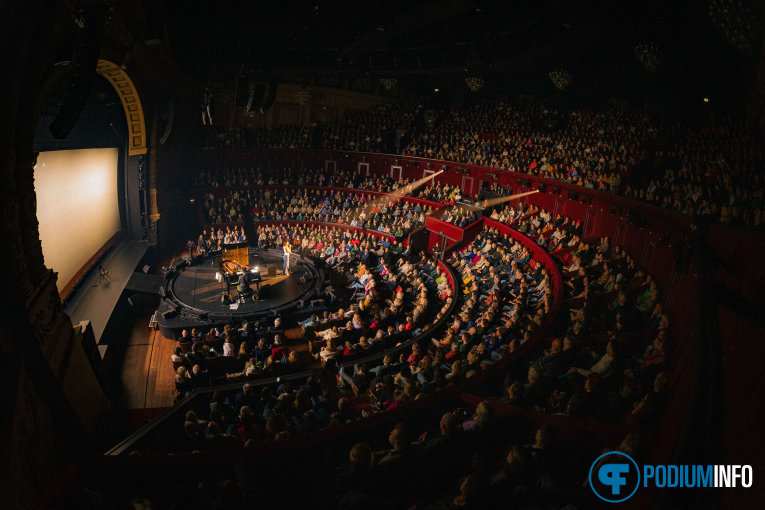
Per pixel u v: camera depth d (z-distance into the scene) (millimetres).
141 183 32969
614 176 27156
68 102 13383
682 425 4145
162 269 31688
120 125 30500
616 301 17078
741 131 25109
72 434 11383
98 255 28375
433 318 24672
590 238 27000
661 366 10766
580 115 38312
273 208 44031
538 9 28125
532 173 34500
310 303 27797
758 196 15508
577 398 8398
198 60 38312
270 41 39656
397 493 6984
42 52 11484
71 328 14906
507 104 44031
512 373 11852
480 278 27359
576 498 5793
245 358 20812
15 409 9352
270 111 48156
